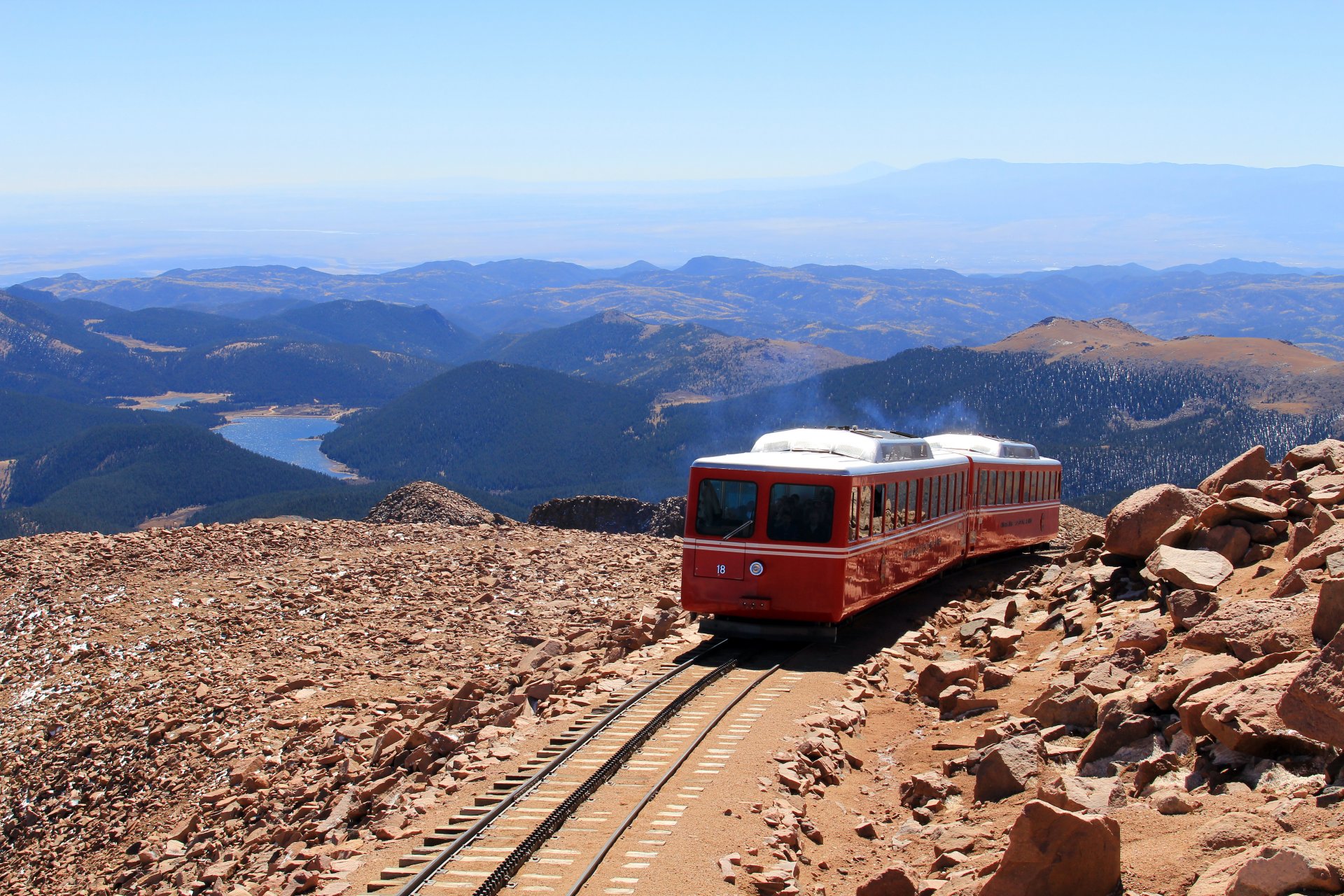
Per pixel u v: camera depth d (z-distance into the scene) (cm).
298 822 1599
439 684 2300
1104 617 1791
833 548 2077
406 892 980
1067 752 1220
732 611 2133
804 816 1188
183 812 1864
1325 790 894
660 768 1320
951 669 1678
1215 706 1036
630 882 986
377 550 3497
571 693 1848
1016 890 847
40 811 2033
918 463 2502
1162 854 867
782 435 2398
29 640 2722
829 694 1722
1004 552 3328
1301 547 1559
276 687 2314
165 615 2806
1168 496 1922
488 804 1250
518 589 3083
